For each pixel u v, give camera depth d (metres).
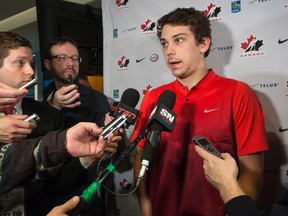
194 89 1.37
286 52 1.50
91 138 0.95
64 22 2.33
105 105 2.04
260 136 1.23
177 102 1.39
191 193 1.29
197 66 1.36
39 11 2.27
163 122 1.05
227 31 1.67
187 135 1.33
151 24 1.96
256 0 1.58
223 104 1.29
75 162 1.23
